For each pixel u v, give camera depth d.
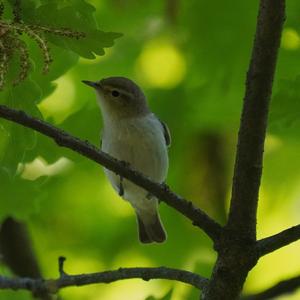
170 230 14.44
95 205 14.58
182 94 13.87
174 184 14.59
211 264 12.30
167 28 13.95
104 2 13.88
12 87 7.35
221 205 14.66
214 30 12.87
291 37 11.59
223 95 13.27
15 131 7.78
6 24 6.47
